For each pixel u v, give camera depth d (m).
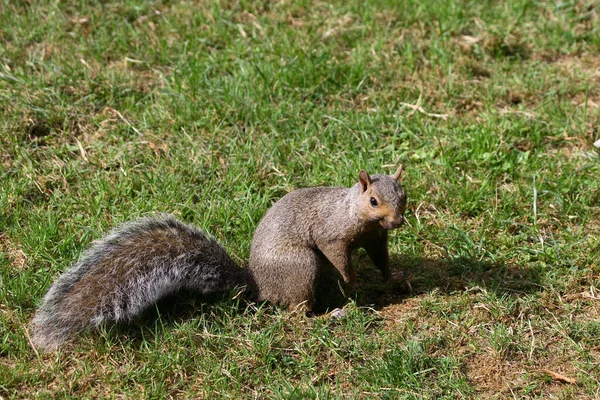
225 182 8.23
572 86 9.91
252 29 10.77
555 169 8.53
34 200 8.05
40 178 8.20
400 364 6.21
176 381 6.17
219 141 8.82
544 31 10.91
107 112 9.23
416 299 7.05
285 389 6.06
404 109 9.44
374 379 6.11
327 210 6.76
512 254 7.51
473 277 7.28
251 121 9.11
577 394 6.09
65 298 6.37
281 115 9.12
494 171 8.50
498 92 9.76
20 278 6.95
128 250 6.59
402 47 10.46
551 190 8.22
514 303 6.91
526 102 9.71
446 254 7.54
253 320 6.71
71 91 9.45
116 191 8.07
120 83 9.64
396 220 6.41
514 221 7.88
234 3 11.30
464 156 8.65
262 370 6.27
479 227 7.84
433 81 9.86
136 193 8.13
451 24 10.82
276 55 10.19
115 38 10.40
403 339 6.56
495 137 8.83
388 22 10.93
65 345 6.37
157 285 6.55
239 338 6.50
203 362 6.26
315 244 6.86
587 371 6.27
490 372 6.30
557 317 6.82
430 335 6.61
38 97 9.18
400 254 7.55
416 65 10.19
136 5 11.10
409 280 7.24
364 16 10.95
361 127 9.02
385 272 7.16
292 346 6.51
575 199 8.11
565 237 7.68
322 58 9.99
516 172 8.48
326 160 8.55
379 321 6.80
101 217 7.79
